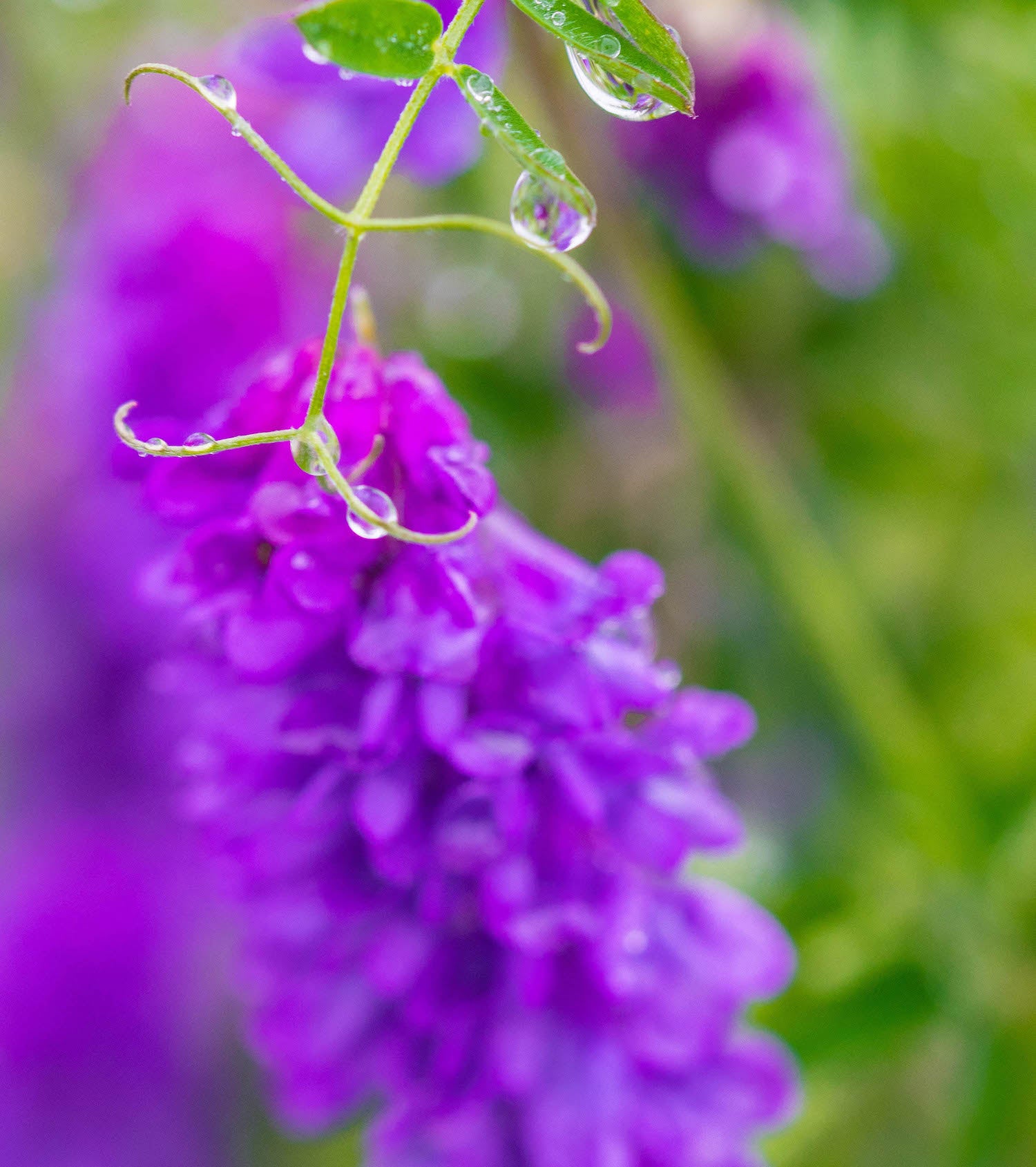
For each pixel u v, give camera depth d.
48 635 0.28
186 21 0.26
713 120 0.23
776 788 0.25
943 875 0.22
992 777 0.23
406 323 0.27
